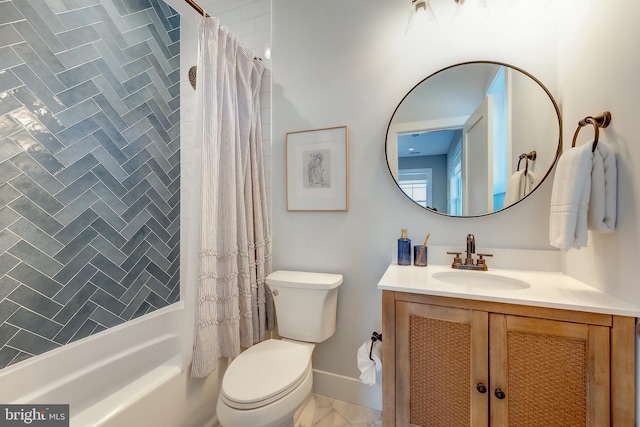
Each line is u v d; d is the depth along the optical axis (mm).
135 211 1790
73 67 1481
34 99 1327
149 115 1893
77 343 1422
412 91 1476
